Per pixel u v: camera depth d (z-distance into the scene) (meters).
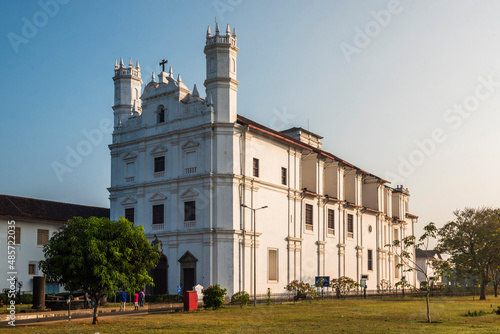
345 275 62.78
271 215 50.47
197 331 22.02
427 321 26.58
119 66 56.88
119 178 54.03
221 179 45.75
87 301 39.84
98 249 26.53
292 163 55.03
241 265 45.50
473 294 67.81
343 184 64.81
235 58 48.38
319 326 24.02
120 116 55.47
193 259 45.59
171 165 49.25
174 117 49.72
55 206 57.56
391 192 82.38
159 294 46.59
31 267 51.19
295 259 53.38
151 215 50.00
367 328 22.94
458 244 58.84
